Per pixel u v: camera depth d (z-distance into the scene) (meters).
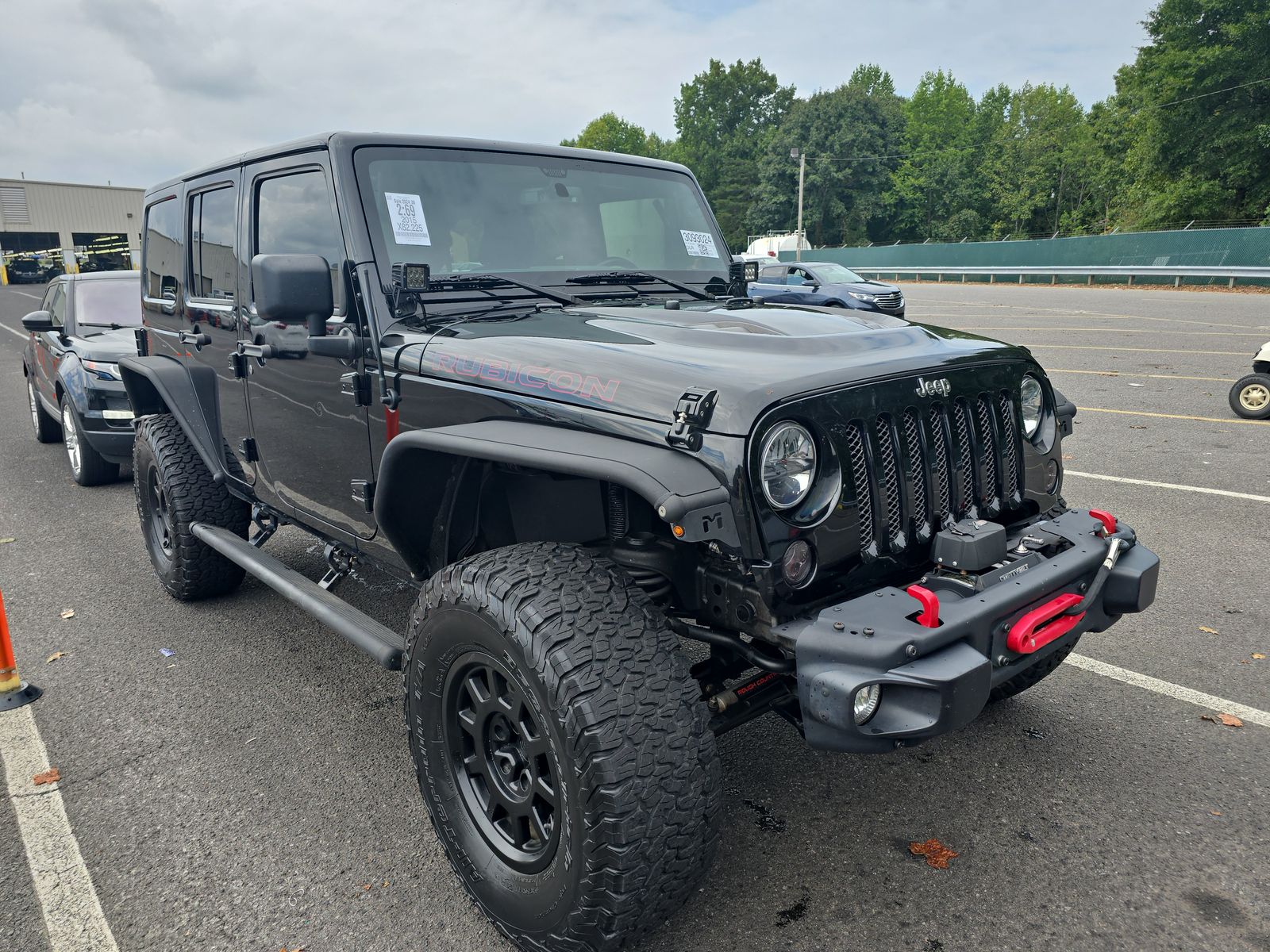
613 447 2.09
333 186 2.94
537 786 2.11
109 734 3.41
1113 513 5.73
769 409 2.04
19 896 2.53
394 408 2.79
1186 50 38.97
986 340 2.84
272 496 3.80
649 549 2.39
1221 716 3.33
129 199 57.16
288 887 2.55
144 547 5.71
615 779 1.89
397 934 2.36
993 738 3.24
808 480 2.12
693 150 90.38
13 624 4.49
